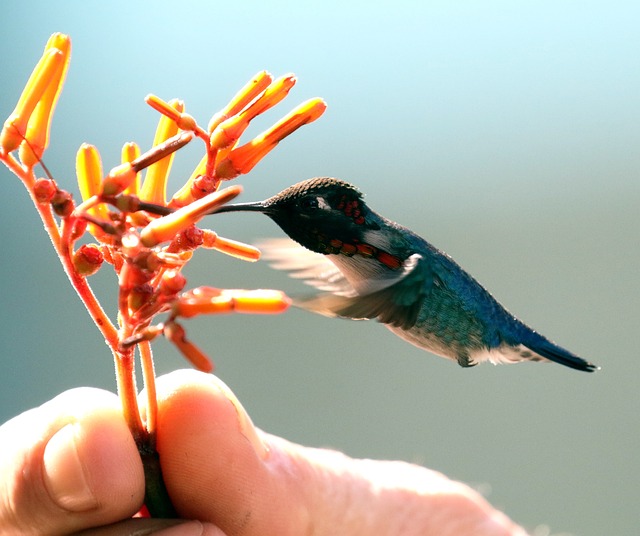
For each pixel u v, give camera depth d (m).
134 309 0.85
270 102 0.86
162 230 0.85
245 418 0.90
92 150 0.86
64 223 0.85
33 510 0.88
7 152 0.85
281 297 0.84
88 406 0.88
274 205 0.91
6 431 0.88
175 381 0.89
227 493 0.89
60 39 0.86
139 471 0.88
